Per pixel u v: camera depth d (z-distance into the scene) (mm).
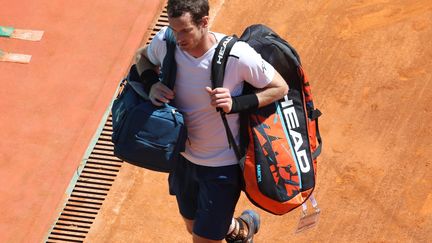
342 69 20391
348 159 18578
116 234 18344
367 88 19906
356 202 17781
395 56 20469
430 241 16906
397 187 17891
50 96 21625
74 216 19000
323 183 18219
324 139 19031
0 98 21688
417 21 21188
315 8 21969
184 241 17906
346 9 21750
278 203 12516
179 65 11758
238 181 12703
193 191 13523
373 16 21484
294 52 12391
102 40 22844
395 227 17234
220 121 12164
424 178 17953
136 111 11891
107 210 18891
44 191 19641
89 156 20156
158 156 11875
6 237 18891
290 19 21812
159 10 23453
